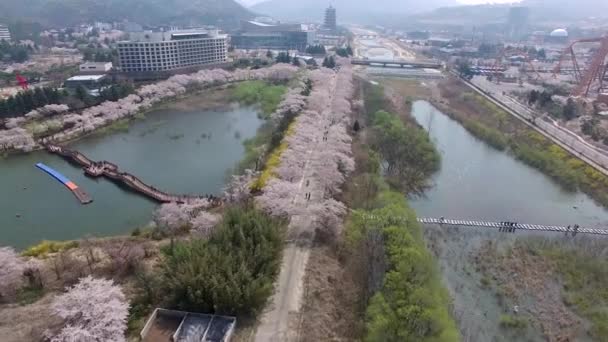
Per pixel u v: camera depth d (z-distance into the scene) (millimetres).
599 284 67062
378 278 60281
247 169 98812
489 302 63594
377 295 53219
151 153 120438
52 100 146375
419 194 99812
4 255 59062
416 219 74000
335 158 94625
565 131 140125
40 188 97812
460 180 109250
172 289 53562
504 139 136125
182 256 56688
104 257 65562
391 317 49438
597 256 74688
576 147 123812
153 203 90750
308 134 112938
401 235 63688
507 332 57844
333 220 72688
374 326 48969
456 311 61219
